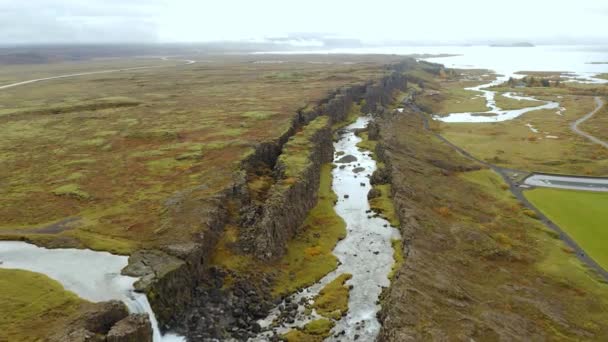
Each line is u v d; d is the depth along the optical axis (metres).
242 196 77.38
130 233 62.59
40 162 94.75
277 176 88.81
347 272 67.94
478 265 70.12
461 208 92.88
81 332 41.47
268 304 58.81
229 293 58.44
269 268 65.94
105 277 52.19
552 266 71.81
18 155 99.44
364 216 87.94
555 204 98.94
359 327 54.97
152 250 58.09
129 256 56.91
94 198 74.94
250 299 58.53
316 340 52.38
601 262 74.38
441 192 99.56
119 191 77.81
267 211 71.62
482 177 117.50
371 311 58.22
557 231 85.81
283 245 72.50
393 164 107.50
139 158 96.00
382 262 70.81
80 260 55.97
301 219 83.12
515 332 52.41
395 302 53.19
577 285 66.44
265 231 67.94
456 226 81.12
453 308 54.94
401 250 74.00
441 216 86.31
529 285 65.75
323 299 60.25
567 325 56.09
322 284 64.69
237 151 97.75
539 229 86.00
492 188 109.69
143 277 51.91
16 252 58.06
